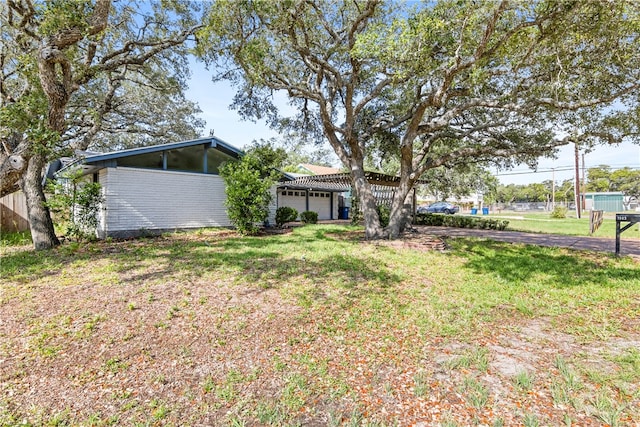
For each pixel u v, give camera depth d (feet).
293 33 24.26
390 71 25.62
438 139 38.32
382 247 27.40
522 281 17.74
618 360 9.20
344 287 16.31
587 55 20.44
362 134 35.17
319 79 30.68
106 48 36.11
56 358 9.47
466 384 8.22
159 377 8.63
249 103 35.68
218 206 42.06
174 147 36.73
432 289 16.40
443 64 22.06
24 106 23.04
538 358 9.52
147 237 33.45
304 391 8.05
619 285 16.63
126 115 48.65
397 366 9.22
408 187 32.58
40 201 26.20
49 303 13.42
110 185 33.04
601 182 148.15
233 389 8.13
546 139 30.30
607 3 16.51
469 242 30.96
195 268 19.25
